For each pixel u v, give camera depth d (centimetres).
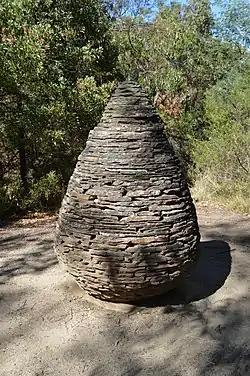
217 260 577
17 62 767
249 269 544
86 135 969
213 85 1421
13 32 776
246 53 1617
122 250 391
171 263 403
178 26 1504
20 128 835
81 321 415
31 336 393
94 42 1062
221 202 957
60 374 342
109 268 395
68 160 1016
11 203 869
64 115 852
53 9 938
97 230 397
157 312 429
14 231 744
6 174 1010
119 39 1346
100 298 438
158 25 1545
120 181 398
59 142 900
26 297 468
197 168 1134
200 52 1519
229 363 354
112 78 1175
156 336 391
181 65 1484
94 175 407
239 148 1047
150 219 394
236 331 400
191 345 378
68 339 387
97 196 401
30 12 824
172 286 425
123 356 363
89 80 925
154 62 1442
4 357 364
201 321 416
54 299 461
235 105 1129
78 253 409
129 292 408
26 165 1004
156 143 415
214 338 389
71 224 414
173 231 402
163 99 1386
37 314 430
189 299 457
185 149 1277
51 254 609
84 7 1009
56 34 878
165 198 404
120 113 414
